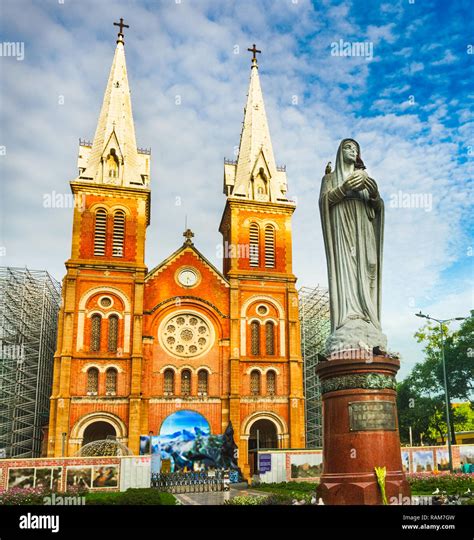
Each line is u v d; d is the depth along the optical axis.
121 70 69.50
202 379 58.59
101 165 62.38
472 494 23.17
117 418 54.22
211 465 54.72
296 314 62.34
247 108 73.25
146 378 56.66
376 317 19.94
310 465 43.78
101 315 57.06
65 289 56.69
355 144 21.02
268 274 63.19
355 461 17.31
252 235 64.94
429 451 45.06
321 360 19.22
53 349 74.88
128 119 66.94
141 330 56.94
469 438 77.56
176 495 37.19
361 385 17.91
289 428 58.59
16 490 31.12
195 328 59.75
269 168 68.50
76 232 59.06
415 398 74.19
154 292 59.59
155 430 55.31
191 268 61.34
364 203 20.52
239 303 61.47
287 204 66.06
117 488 37.69
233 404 57.16
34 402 64.25
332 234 20.69
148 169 71.25
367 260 20.19
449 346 70.62
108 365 55.56
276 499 21.41
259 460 43.66
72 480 37.19
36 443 65.94
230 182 70.44
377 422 17.59
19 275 67.38
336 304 20.11
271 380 60.19
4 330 65.94
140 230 60.59
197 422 56.47
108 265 58.28
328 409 18.42
